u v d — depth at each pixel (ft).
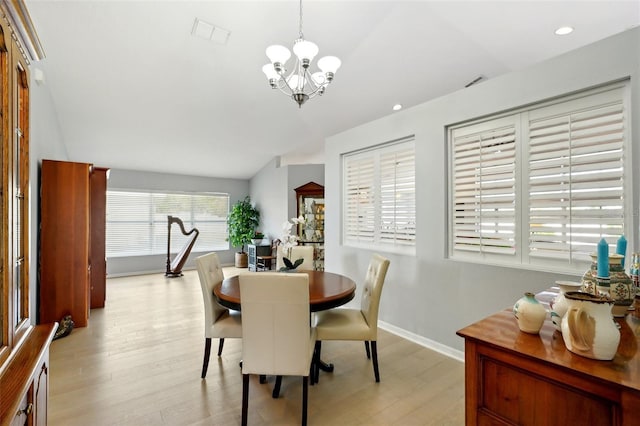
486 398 3.55
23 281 4.32
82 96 13.69
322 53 12.16
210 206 25.61
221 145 20.18
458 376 7.98
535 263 7.68
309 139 20.34
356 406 6.70
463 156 9.12
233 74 13.39
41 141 11.07
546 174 7.49
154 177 22.91
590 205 6.82
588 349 3.02
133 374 7.97
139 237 22.40
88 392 7.13
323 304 6.79
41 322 10.68
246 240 24.97
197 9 9.95
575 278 6.94
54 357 8.91
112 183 21.36
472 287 8.70
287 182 22.47
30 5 9.22
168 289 17.40
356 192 12.75
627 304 4.14
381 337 10.48
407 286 10.42
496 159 8.39
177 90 14.10
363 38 11.42
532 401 3.18
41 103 11.00
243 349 6.04
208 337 7.77
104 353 9.20
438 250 9.53
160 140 18.39
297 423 6.14
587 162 6.82
